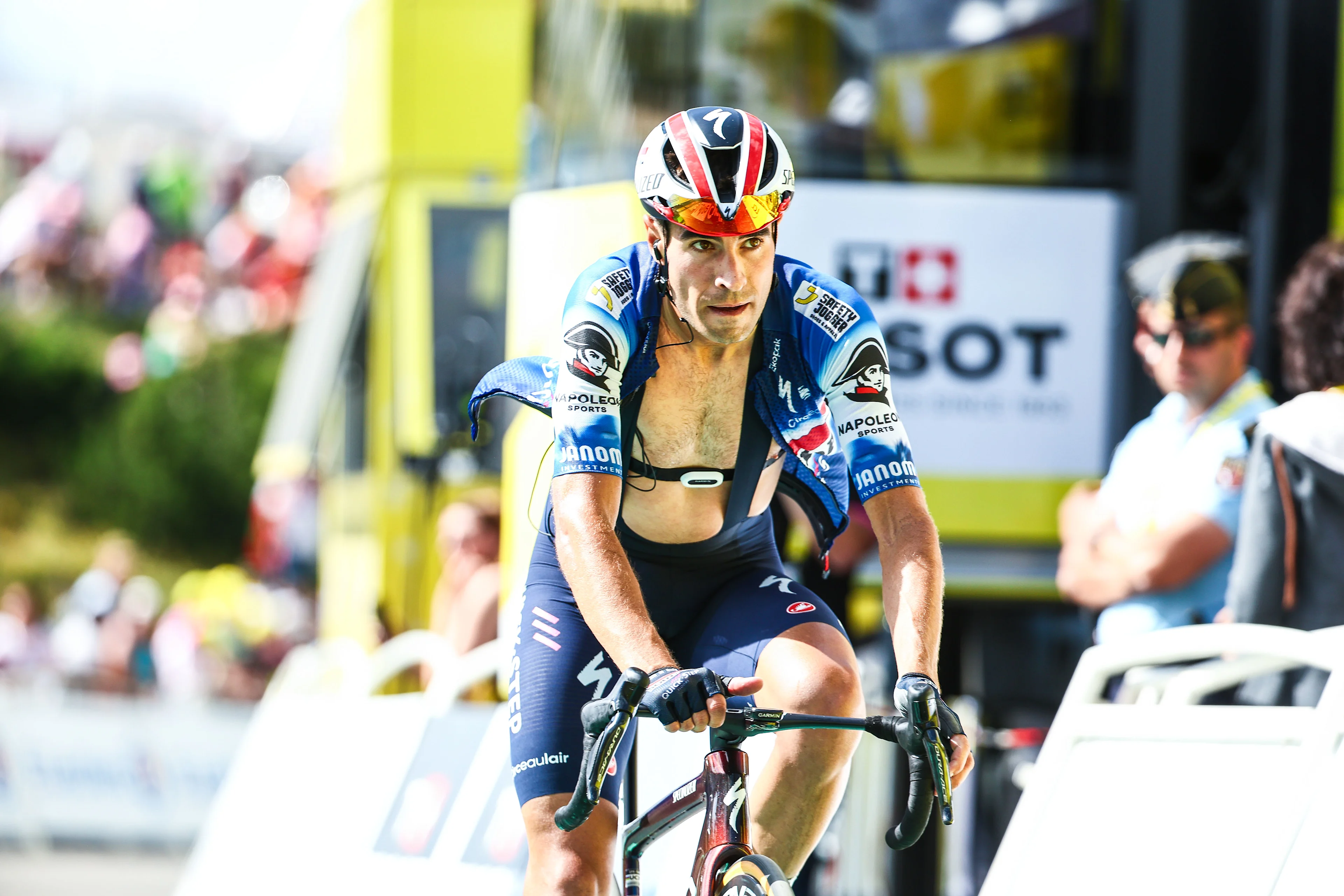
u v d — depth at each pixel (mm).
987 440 16812
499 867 12859
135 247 67688
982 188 16969
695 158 7789
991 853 15531
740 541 9594
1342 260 11414
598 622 7754
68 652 43188
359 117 27016
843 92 17172
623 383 8750
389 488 22750
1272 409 12484
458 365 23500
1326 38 16375
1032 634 16812
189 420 74688
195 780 30297
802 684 8398
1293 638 9664
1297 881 8875
